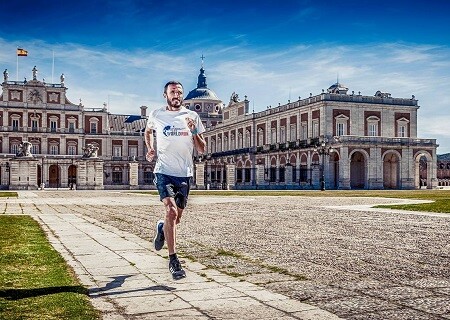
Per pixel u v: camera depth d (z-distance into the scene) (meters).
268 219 16.95
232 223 15.46
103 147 110.69
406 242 10.80
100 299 5.93
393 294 6.12
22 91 103.56
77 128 107.69
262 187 82.50
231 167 80.06
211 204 27.55
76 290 6.20
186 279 7.03
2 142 102.06
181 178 7.25
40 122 104.81
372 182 71.00
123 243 10.92
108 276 7.28
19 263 8.08
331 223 15.27
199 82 131.38
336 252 9.43
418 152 74.38
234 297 6.00
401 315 5.20
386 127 76.62
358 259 8.65
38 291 6.12
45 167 98.38
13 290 6.16
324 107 73.25
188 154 7.30
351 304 5.64
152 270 7.75
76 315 5.12
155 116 7.38
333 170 71.75
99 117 110.75
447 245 10.33
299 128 79.75
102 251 9.73
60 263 8.12
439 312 5.31
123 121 121.25
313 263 8.27
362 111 75.12
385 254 9.17
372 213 19.38
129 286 6.62
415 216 17.66
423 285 6.62
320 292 6.23
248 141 95.94
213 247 10.15
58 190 71.19
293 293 6.18
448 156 137.88
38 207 25.92
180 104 7.37
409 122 78.00
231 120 103.31
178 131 7.24
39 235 12.17
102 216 19.22
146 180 114.75
